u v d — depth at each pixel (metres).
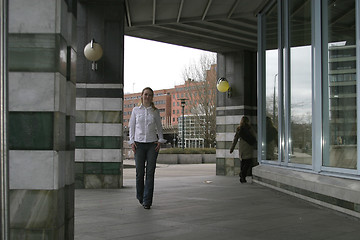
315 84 6.60
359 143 5.22
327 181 5.84
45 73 2.58
